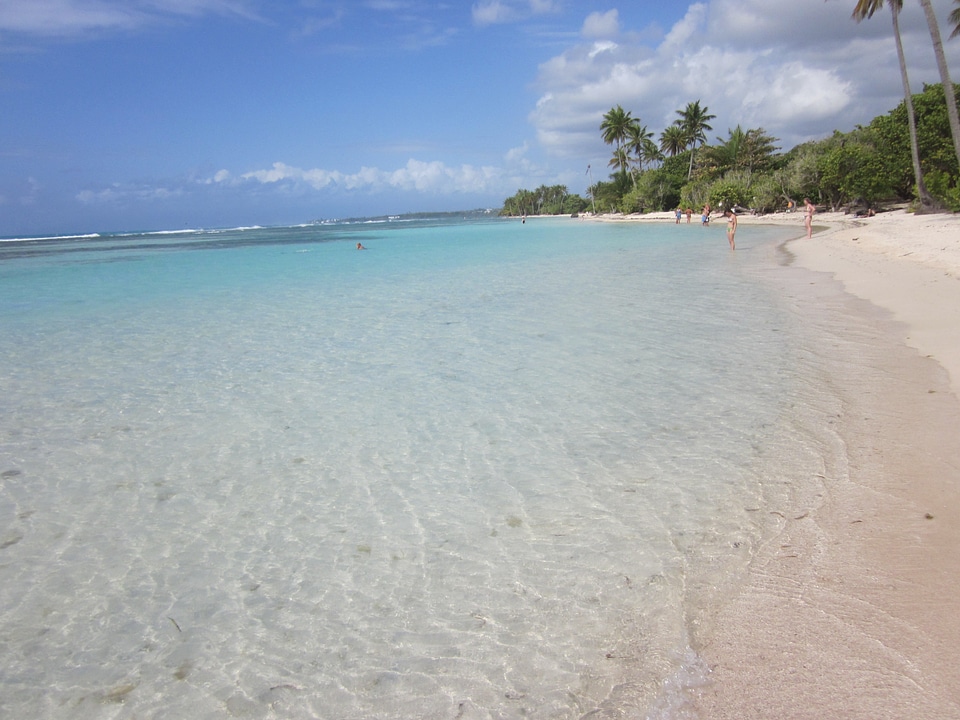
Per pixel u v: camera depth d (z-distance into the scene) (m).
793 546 3.92
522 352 9.48
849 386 6.85
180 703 3.04
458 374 8.46
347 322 12.80
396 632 3.45
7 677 3.27
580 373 8.16
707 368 8.03
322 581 3.97
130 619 3.71
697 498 4.65
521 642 3.29
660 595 3.56
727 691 2.82
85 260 37.31
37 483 5.59
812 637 3.10
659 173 79.38
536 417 6.65
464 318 12.62
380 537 4.46
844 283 14.26
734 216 25.44
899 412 5.94
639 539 4.17
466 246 39.62
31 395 8.20
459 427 6.51
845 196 43.78
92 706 3.05
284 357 9.91
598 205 103.44
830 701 2.69
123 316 14.73
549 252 30.77
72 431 6.86
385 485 5.28
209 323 13.35
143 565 4.28
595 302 13.77
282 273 24.95
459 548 4.25
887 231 25.33
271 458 5.96
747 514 4.36
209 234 103.12
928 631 3.04
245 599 3.84
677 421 6.25
